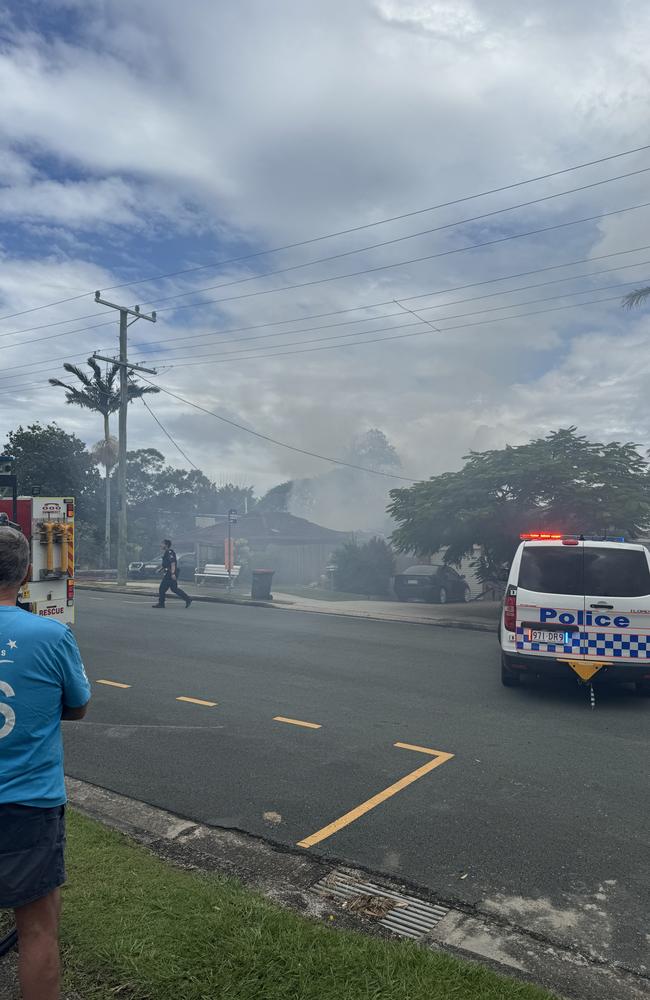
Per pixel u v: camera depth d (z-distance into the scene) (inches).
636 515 646.5
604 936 141.3
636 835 186.5
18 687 95.7
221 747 256.2
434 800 208.8
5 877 93.1
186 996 111.3
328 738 267.7
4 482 340.2
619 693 349.4
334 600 876.0
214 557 1119.0
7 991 112.3
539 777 228.5
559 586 333.1
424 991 113.5
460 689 352.5
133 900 139.7
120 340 1013.2
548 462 674.2
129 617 613.3
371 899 152.4
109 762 239.9
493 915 148.0
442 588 922.7
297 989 113.0
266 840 182.1
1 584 100.3
